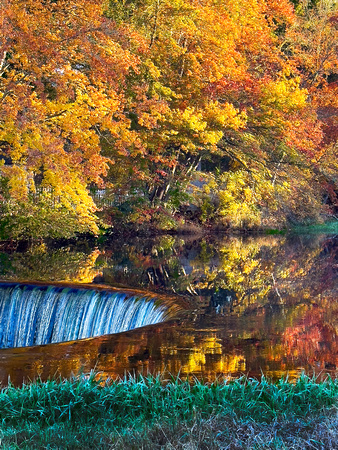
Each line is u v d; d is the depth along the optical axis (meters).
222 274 20.70
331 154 44.81
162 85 29.31
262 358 9.48
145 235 34.72
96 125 27.14
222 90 30.58
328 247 31.75
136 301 12.81
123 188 33.47
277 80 34.66
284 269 22.75
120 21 27.66
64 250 25.66
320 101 46.03
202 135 29.94
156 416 5.58
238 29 32.16
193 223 38.66
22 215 24.52
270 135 36.38
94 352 10.04
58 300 11.91
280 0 39.97
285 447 4.75
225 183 41.16
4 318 11.53
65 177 21.72
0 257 21.72
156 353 9.88
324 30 46.69
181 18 28.89
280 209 42.97
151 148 30.89
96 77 21.72
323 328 12.16
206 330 11.84
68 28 21.06
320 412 5.62
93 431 5.23
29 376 8.53
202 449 4.80
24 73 22.55
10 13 18.50
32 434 5.18
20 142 21.20
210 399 6.07
